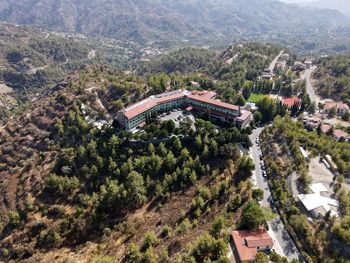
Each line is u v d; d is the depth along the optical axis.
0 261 108.00
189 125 147.12
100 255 97.44
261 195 105.31
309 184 108.56
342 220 87.12
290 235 91.94
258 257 76.94
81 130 156.38
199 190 111.69
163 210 110.31
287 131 142.62
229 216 97.62
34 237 111.81
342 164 115.12
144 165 126.94
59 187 126.06
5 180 145.62
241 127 156.12
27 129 175.25
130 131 143.62
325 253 82.69
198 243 82.56
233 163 126.06
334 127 169.25
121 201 115.50
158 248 91.69
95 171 129.75
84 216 113.75
